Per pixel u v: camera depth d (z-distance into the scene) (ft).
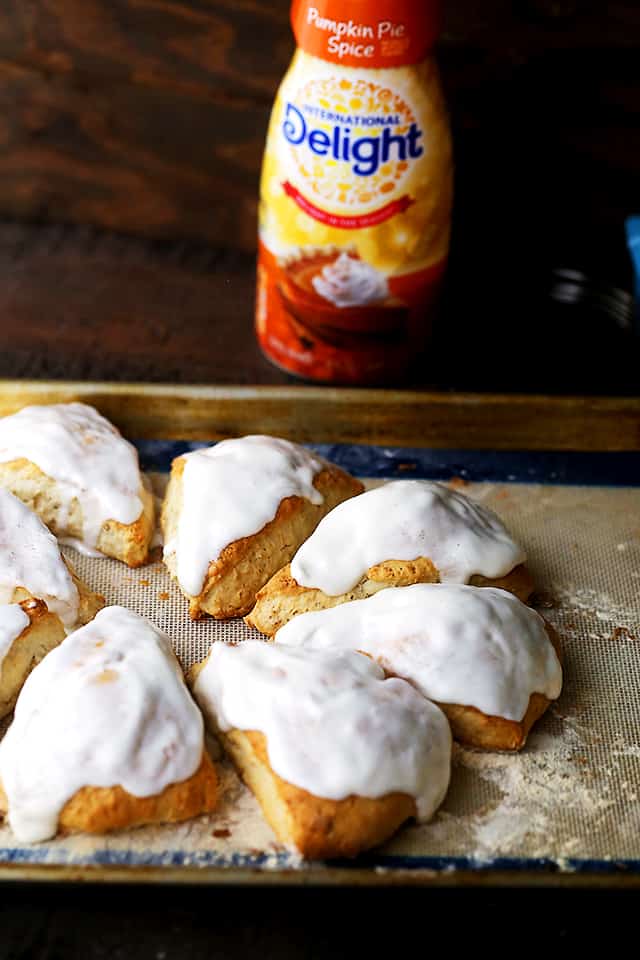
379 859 2.09
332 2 2.40
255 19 2.87
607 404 2.66
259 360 2.85
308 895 2.06
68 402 2.63
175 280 3.04
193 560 2.36
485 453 2.67
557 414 2.66
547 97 2.88
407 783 2.10
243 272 3.09
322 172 2.52
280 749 2.10
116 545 2.44
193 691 2.24
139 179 3.09
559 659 2.32
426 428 2.67
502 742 2.21
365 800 2.08
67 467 2.44
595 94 2.87
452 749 2.22
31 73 2.98
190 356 2.85
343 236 2.56
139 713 2.12
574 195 2.99
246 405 2.64
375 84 2.46
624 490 2.63
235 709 2.16
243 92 2.97
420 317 2.68
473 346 2.90
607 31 2.80
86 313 2.94
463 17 2.80
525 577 2.42
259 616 2.35
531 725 2.24
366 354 2.70
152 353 2.86
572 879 2.06
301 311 2.67
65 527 2.46
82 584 2.38
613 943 2.09
